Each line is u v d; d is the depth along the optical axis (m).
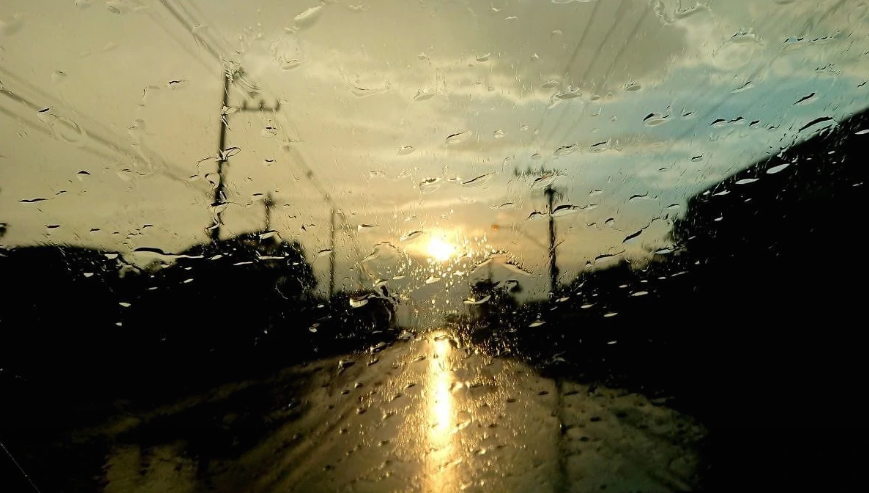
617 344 4.84
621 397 4.64
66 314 4.57
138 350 5.71
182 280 5.58
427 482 3.30
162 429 5.25
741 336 4.69
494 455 3.63
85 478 3.75
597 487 3.04
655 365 4.78
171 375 6.29
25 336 4.12
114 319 5.13
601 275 4.93
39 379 4.28
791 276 4.43
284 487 3.69
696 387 4.66
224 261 5.65
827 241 4.21
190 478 3.96
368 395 5.30
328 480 3.69
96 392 5.31
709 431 3.85
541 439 3.85
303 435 5.04
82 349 4.93
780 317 4.52
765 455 3.32
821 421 3.80
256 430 5.33
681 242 4.78
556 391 4.75
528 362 4.86
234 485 3.80
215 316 5.99
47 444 4.11
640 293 4.89
